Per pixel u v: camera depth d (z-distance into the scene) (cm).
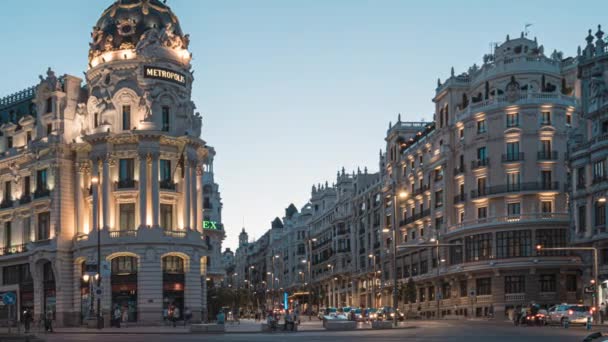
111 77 8194
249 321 10525
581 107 7838
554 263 8862
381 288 12688
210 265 12325
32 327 7756
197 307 8038
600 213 7312
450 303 10088
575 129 8194
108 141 7988
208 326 5606
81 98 8656
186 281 8000
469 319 9094
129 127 8119
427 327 6103
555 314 6406
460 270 9575
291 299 16688
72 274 8269
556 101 9238
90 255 7919
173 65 8325
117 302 7812
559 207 9075
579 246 7625
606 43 7631
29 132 9019
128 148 8012
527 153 9206
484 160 9481
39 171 8606
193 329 5594
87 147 8262
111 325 7288
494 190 9312
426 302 10969
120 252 7800
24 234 8806
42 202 8406
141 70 8131
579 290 8969
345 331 5594
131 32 8306
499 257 9156
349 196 15062
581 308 6406
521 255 9019
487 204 9450
